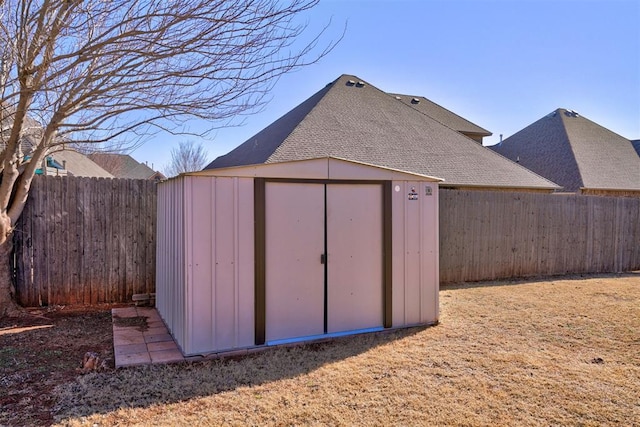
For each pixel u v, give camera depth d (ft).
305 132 38.75
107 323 18.93
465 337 16.97
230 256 15.07
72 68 16.71
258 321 15.49
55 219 21.35
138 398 11.41
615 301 23.22
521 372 13.41
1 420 10.14
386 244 17.85
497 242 30.01
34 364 13.89
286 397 11.55
